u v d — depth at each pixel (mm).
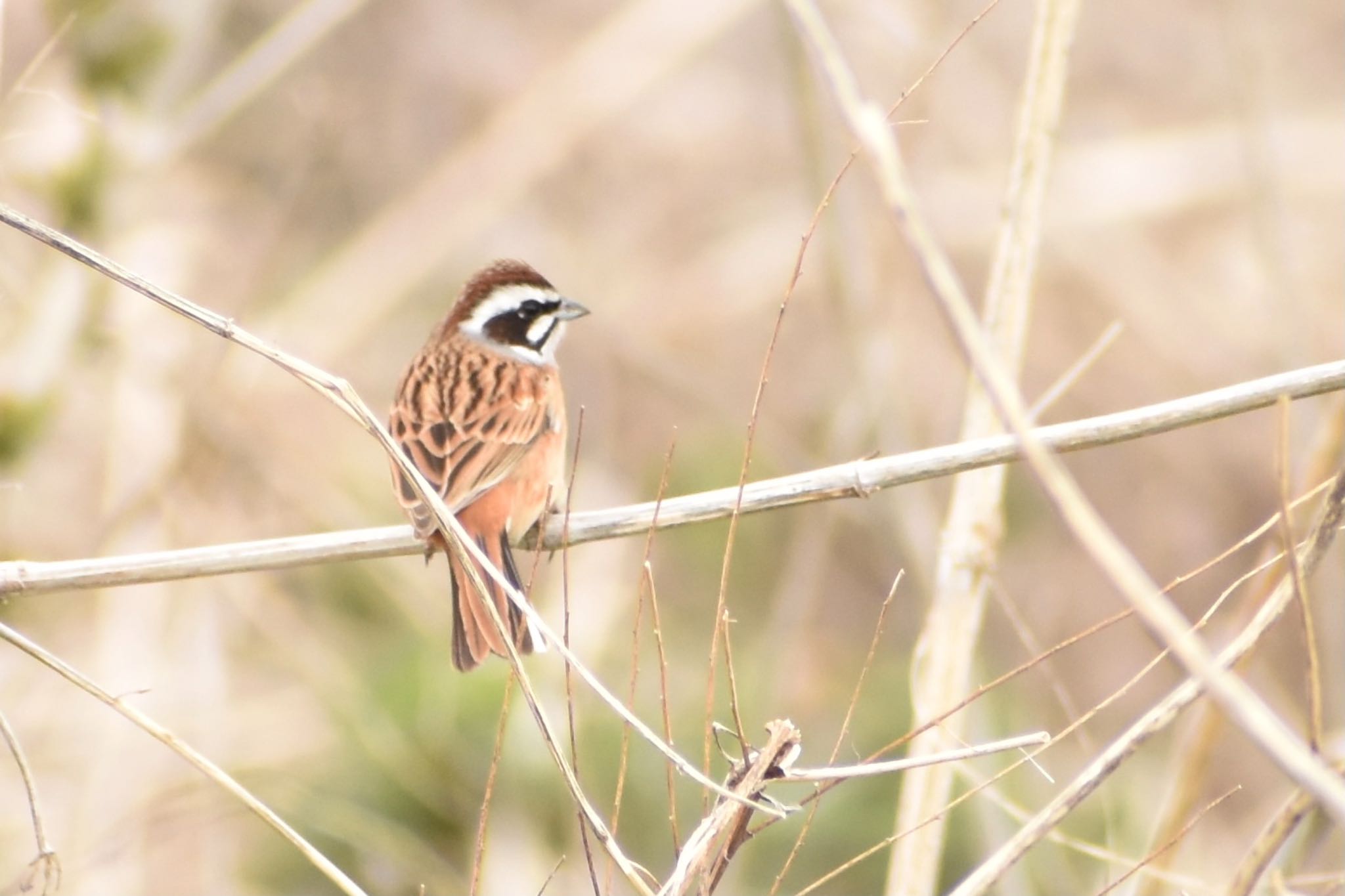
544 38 18953
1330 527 5973
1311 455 8641
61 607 13016
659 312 17359
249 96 13391
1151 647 15023
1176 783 8125
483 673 12000
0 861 11055
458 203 16328
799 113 13133
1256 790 13938
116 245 12797
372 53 18062
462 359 9172
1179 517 16172
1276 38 19406
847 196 12914
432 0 18547
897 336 15195
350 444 14750
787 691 12617
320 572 13531
